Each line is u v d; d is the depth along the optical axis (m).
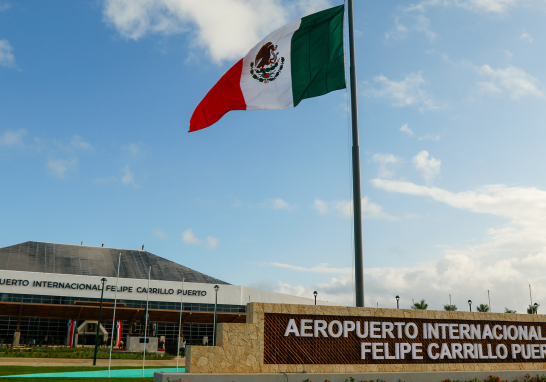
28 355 45.38
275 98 19.22
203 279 91.44
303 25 19.47
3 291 71.88
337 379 16.92
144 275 87.50
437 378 17.98
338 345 17.53
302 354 17.05
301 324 17.25
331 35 19.11
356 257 17.62
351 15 18.86
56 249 90.44
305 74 19.06
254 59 19.69
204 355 16.02
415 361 18.34
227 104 19.78
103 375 27.94
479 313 19.86
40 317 74.50
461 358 19.05
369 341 17.98
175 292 80.62
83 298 75.88
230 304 82.75
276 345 16.89
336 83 18.67
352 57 18.61
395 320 18.52
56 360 42.22
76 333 69.19
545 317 20.91
